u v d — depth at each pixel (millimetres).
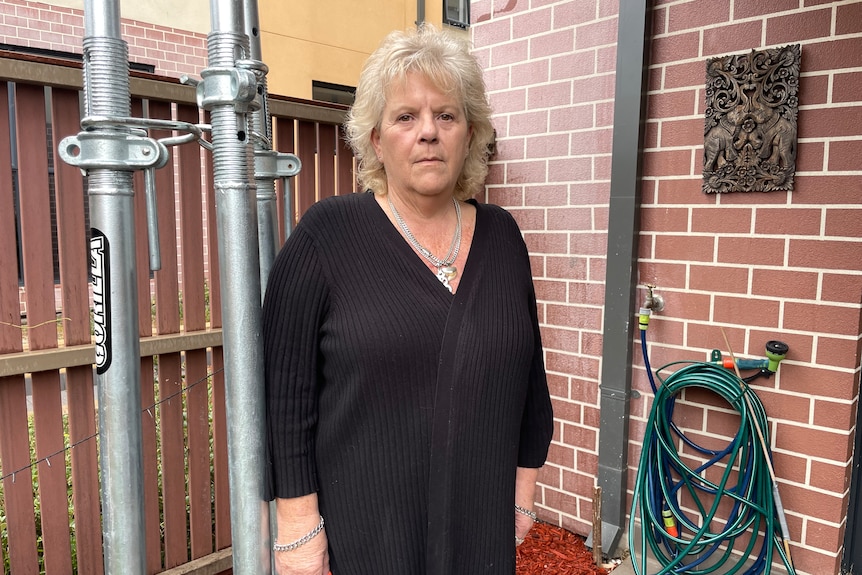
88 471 2111
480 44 3068
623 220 2559
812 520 2256
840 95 2082
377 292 1197
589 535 2814
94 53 975
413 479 1198
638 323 2635
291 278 1214
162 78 2129
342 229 1242
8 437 1965
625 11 2475
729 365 2314
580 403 2844
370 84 1265
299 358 1218
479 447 1230
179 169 2271
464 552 1241
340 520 1238
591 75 2684
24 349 2000
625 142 2520
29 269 1963
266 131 1333
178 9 5930
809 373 2217
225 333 1029
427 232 1312
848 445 2172
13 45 5070
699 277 2439
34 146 1938
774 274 2262
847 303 2121
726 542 2469
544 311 2930
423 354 1181
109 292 1009
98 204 999
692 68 2391
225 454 2449
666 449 2479
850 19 2043
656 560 2623
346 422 1205
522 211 2973
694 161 2412
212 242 2391
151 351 2207
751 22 2244
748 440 2305
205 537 2432
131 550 1050
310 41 6730
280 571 1266
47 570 2068
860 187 2066
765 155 2223
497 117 3027
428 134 1205
